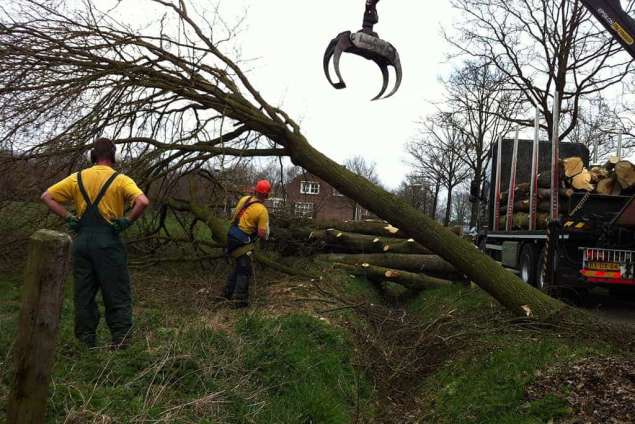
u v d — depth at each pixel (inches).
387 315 242.8
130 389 132.3
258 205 242.7
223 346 173.3
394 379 195.2
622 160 327.6
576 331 204.5
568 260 325.7
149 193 303.9
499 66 743.7
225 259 306.3
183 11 265.4
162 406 127.9
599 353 173.0
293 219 363.3
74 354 149.0
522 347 182.2
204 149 274.1
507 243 421.4
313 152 273.6
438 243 255.3
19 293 223.3
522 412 139.8
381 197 264.4
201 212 305.9
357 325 233.8
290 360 177.3
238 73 271.9
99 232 157.5
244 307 239.0
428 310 293.0
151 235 319.6
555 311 225.1
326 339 207.3
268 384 163.2
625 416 124.5
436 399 171.9
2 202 251.4
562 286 324.2
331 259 356.5
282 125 272.1
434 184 1322.6
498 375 162.1
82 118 250.1
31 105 235.9
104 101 253.9
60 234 93.7
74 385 126.3
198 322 191.0
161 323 193.2
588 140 748.0
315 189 381.1
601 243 322.7
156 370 138.9
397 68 199.9
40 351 92.0
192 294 248.4
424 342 212.8
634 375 142.9
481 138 941.8
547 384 148.9
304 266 331.3
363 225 366.9
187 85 265.6
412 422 163.3
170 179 297.4
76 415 112.4
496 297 244.7
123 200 161.8
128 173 263.6
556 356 169.8
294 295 268.5
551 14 665.6
